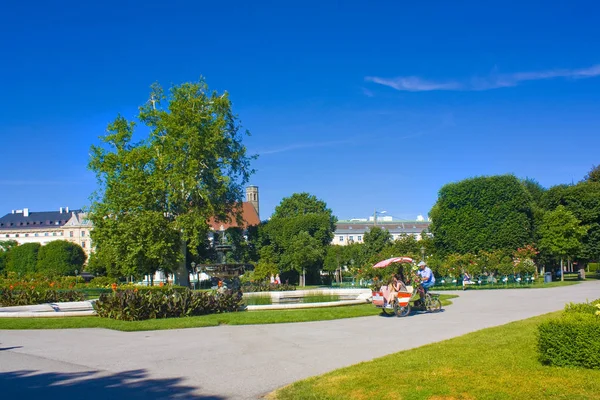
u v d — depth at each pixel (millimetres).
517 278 42188
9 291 23812
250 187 129375
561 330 8336
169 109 47438
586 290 31891
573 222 49719
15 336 14211
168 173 46281
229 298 20000
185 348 11734
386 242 61812
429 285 20312
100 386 8234
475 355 9352
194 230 45188
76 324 16172
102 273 70812
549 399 6516
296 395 7223
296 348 11453
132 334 14328
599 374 7664
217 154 47906
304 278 61750
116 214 46531
